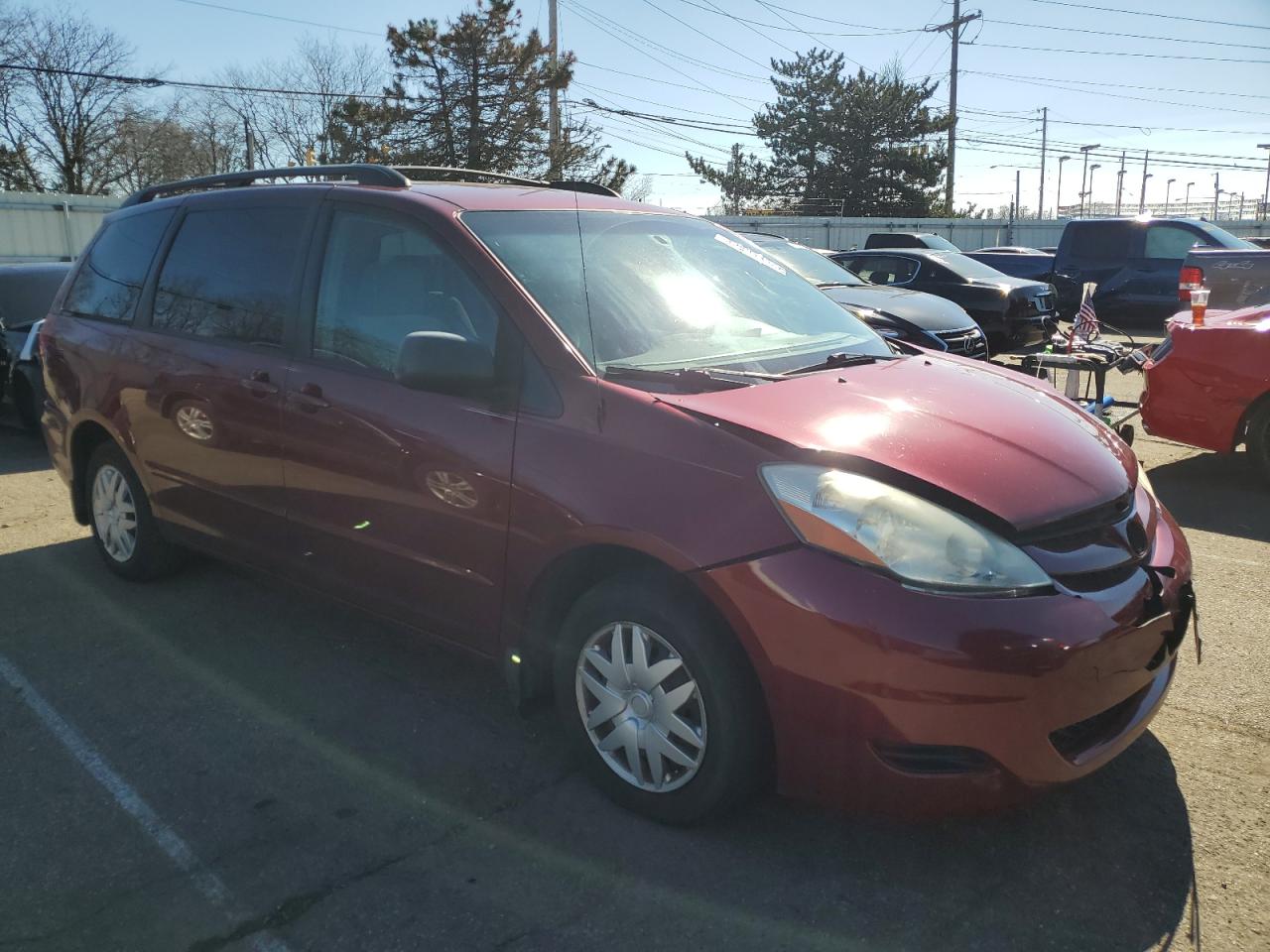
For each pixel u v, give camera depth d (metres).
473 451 2.96
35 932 2.40
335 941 2.37
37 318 8.33
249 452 3.69
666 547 2.54
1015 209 58.47
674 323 3.27
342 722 3.40
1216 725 3.34
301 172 3.90
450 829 2.79
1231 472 6.89
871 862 2.64
